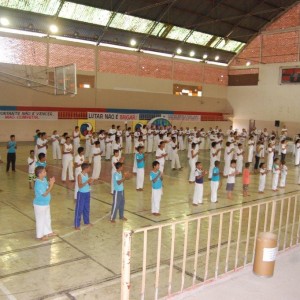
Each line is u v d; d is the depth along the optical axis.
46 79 21.98
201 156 20.86
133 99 26.94
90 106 24.89
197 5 24.19
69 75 14.97
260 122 30.89
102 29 23.58
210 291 4.81
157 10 23.53
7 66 20.81
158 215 9.29
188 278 5.85
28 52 21.66
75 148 18.12
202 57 30.31
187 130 23.81
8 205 9.71
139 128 22.30
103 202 10.34
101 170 15.41
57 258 6.50
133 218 8.98
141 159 11.86
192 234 7.93
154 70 27.95
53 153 17.33
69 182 12.70
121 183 8.51
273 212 6.06
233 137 19.36
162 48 27.53
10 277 5.74
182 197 11.35
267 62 29.97
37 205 7.23
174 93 29.31
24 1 19.53
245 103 31.84
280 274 5.38
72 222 8.49
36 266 6.16
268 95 30.14
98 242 7.30
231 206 10.48
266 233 5.43
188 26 25.98
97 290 5.42
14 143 14.08
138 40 25.86
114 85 25.86
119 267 6.20
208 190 12.54
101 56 25.00
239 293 4.79
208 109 31.88
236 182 14.11
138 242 7.38
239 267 5.71
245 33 29.55
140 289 5.47
